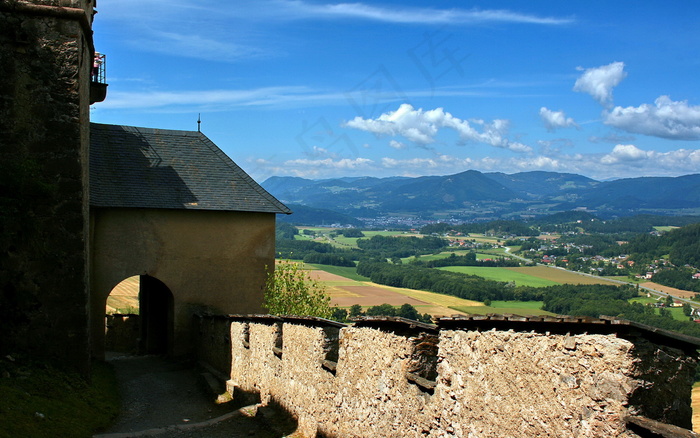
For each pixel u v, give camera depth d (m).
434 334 7.27
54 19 13.83
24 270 13.61
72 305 13.91
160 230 21.44
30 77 13.73
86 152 15.20
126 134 23.70
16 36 13.64
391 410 7.84
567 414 5.04
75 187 13.96
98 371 17.05
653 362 4.73
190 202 21.81
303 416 10.99
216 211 22.09
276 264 24.31
